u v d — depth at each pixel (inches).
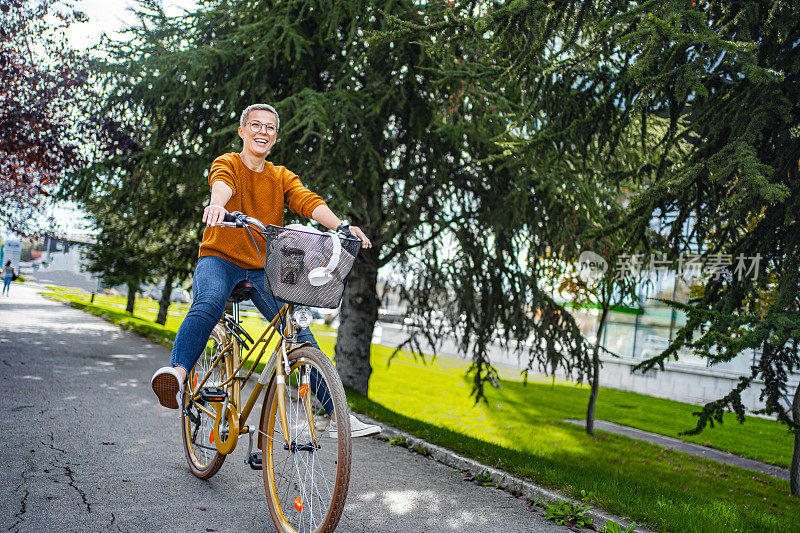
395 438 243.9
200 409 155.9
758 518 204.2
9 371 304.2
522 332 429.7
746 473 364.8
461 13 220.1
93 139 410.9
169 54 364.2
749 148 179.6
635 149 318.3
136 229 481.7
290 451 119.6
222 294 128.5
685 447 458.0
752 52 166.9
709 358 180.5
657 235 236.7
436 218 434.3
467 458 214.1
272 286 113.2
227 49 378.3
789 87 201.5
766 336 167.0
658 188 205.3
